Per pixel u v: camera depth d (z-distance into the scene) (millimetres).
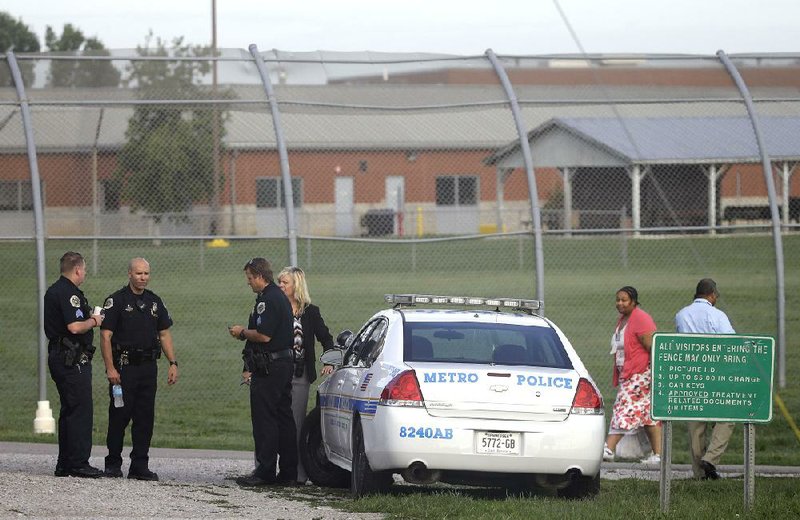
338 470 29594
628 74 45719
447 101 45344
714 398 22906
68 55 40656
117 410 28672
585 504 23703
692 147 47688
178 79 43594
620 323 33750
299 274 29922
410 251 96562
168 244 80062
